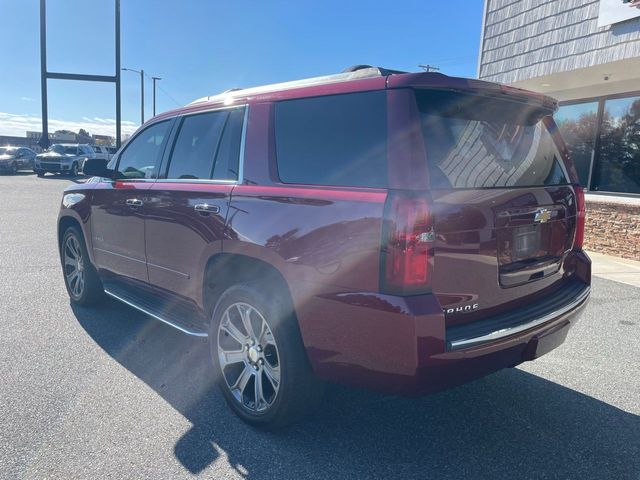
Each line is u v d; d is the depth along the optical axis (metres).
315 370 2.77
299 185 2.86
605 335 4.82
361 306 2.45
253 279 3.11
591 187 9.81
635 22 7.39
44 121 28.31
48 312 5.08
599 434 3.10
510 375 3.91
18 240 8.91
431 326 2.32
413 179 2.38
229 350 3.25
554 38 8.79
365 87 2.66
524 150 3.08
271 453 2.83
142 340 4.41
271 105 3.18
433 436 3.04
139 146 4.46
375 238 2.39
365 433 3.05
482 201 2.59
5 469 2.61
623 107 9.20
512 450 2.91
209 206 3.32
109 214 4.47
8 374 3.69
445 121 2.61
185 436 2.96
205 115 3.75
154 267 3.98
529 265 2.91
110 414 3.18
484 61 10.55
